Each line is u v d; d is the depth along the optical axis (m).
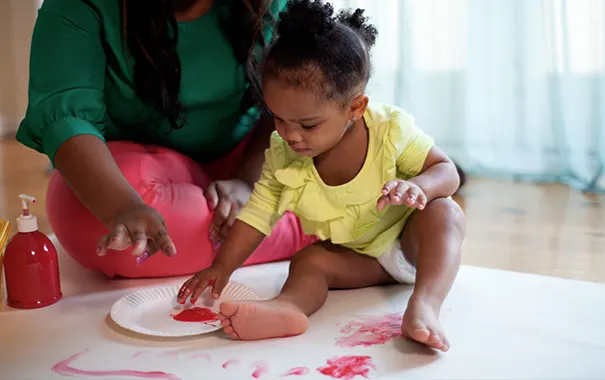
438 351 1.02
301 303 1.14
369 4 2.48
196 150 1.52
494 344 1.04
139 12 1.28
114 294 1.27
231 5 1.38
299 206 1.21
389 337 1.08
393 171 1.17
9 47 3.13
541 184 2.31
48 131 1.24
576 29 2.27
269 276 1.37
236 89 1.43
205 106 1.42
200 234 1.32
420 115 2.53
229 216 1.33
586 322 1.12
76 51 1.29
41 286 1.20
